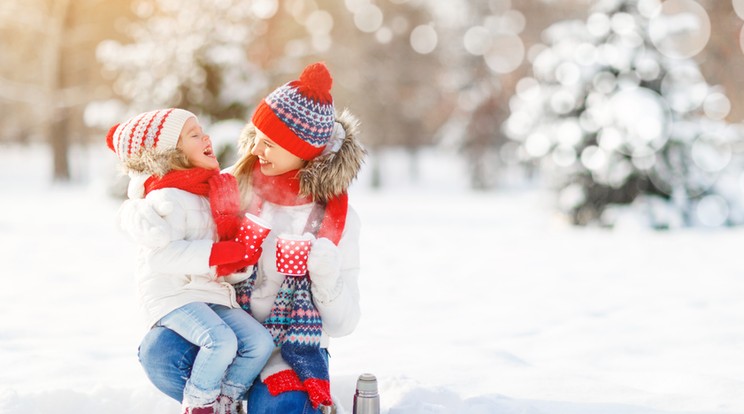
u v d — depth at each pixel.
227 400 2.75
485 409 3.05
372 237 11.80
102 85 30.81
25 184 29.25
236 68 15.52
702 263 8.68
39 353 4.23
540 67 14.38
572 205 13.61
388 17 34.50
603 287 7.04
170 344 2.71
